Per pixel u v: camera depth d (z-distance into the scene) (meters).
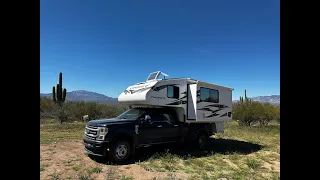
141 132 7.56
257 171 6.52
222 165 7.11
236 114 19.72
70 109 19.59
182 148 9.62
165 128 8.34
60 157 7.30
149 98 8.08
